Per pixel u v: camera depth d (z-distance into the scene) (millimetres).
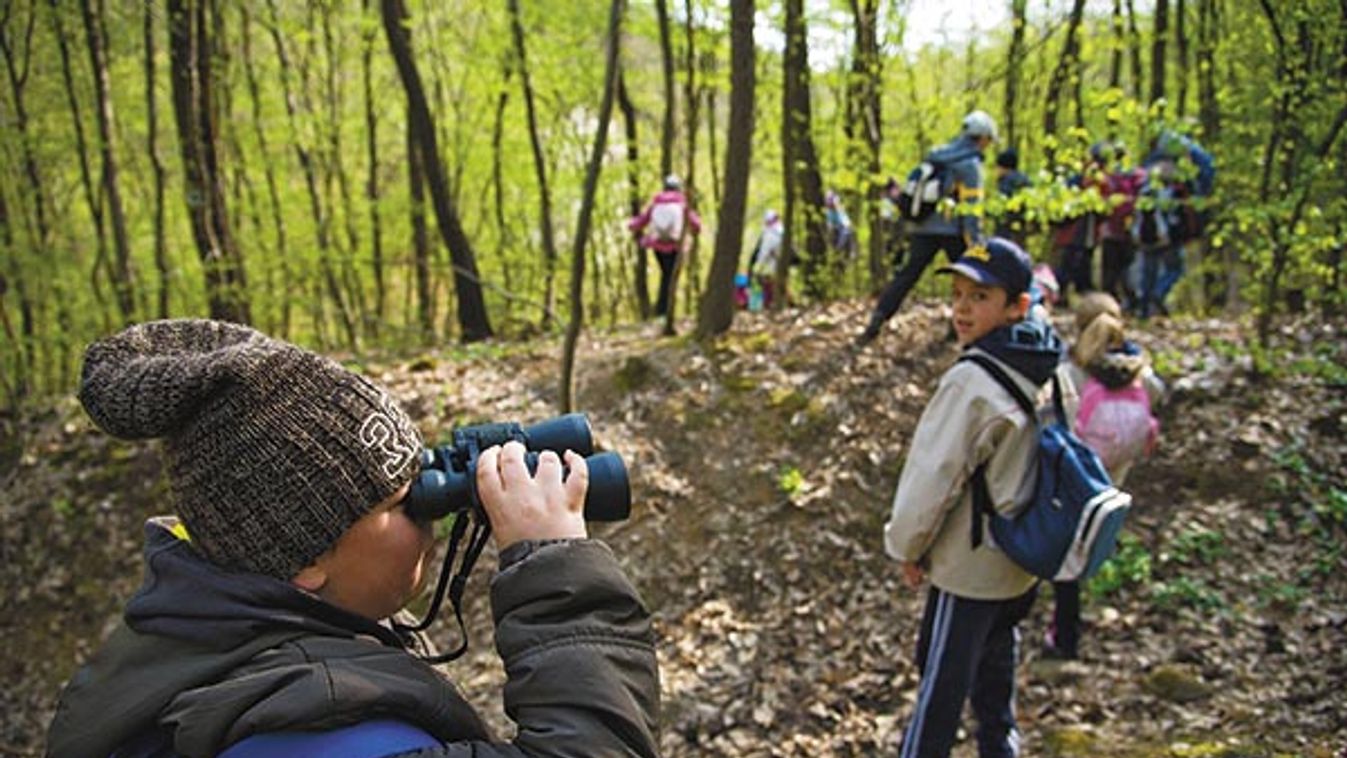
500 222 13797
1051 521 2836
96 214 9953
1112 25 9898
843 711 4383
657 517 5863
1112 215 7488
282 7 11820
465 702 1016
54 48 9648
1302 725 3668
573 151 14234
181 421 948
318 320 11219
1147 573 4734
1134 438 3865
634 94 14469
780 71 11828
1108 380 3910
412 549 1037
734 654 4879
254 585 935
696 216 9797
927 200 6426
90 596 6375
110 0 9008
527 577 990
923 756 2984
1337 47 5828
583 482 1073
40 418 7680
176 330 1031
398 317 16391
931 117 8648
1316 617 4301
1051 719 4004
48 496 6891
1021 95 11070
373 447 975
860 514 5633
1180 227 7172
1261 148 6836
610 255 17594
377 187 13281
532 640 969
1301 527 4816
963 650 2979
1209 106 8820
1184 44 9961
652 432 6457
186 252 12469
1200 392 5734
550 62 12141
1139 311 7852
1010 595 2988
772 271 10125
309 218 13648
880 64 8000
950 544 2957
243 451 932
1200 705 3928
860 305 7762
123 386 925
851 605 5090
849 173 7641
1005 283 2893
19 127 8969
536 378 7324
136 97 11086
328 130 12570
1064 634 4328
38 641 6246
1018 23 9000
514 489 1042
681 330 8273
